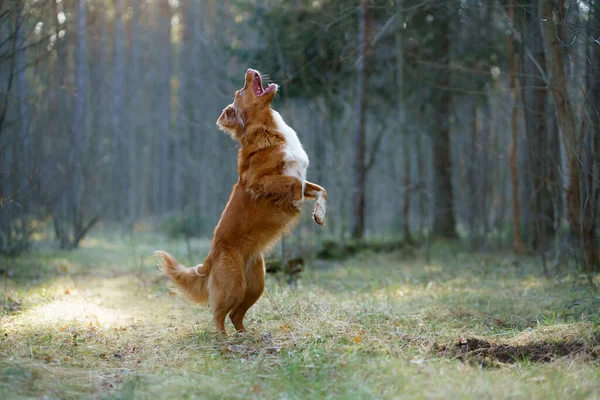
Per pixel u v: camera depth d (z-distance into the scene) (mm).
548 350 4988
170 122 28766
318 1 14367
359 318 6203
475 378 4051
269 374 4586
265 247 6230
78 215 15617
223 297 5914
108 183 26094
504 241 15234
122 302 8367
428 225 12352
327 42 13680
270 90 6379
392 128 19750
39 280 9383
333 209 15344
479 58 14477
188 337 5887
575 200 8297
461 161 17000
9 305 7359
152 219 27703
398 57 13562
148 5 31781
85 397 4102
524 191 14266
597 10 7426
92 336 5875
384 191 31719
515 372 4402
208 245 16312
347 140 19172
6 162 11500
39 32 12555
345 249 13789
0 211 11945
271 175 6133
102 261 12820
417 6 9672
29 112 13148
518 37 8922
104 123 24766
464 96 15445
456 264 11109
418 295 8102
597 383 4039
